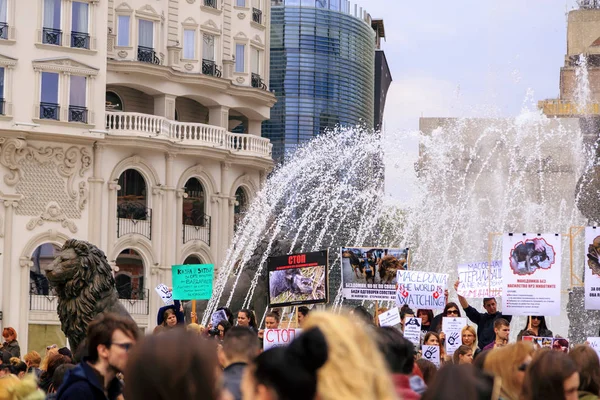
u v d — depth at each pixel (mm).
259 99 63062
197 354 6160
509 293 19359
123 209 55094
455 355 14492
